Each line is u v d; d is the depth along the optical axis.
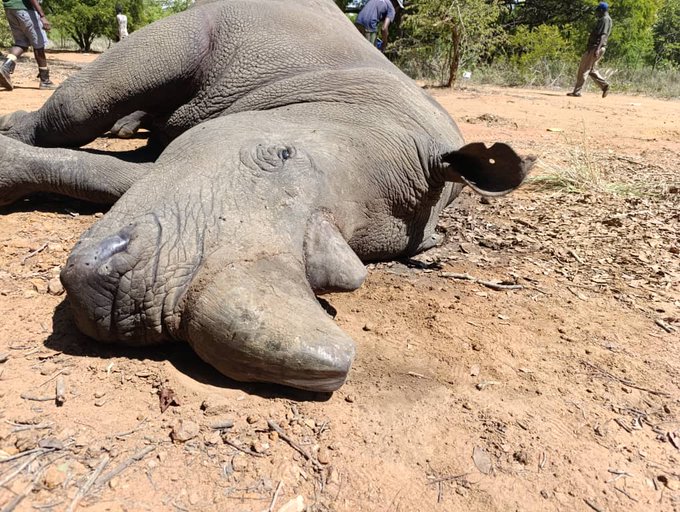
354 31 1.99
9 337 1.14
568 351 1.37
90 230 1.08
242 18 1.77
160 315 1.04
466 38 6.91
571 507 0.94
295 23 1.78
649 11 11.75
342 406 1.08
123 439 0.92
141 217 1.06
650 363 1.35
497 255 1.95
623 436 1.10
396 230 1.60
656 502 0.97
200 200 1.09
